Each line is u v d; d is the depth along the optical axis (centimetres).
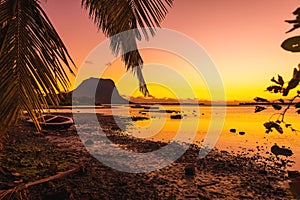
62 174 892
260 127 3631
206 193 912
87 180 904
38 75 406
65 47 443
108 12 595
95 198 771
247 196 901
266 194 926
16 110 387
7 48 393
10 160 1017
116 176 1011
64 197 714
